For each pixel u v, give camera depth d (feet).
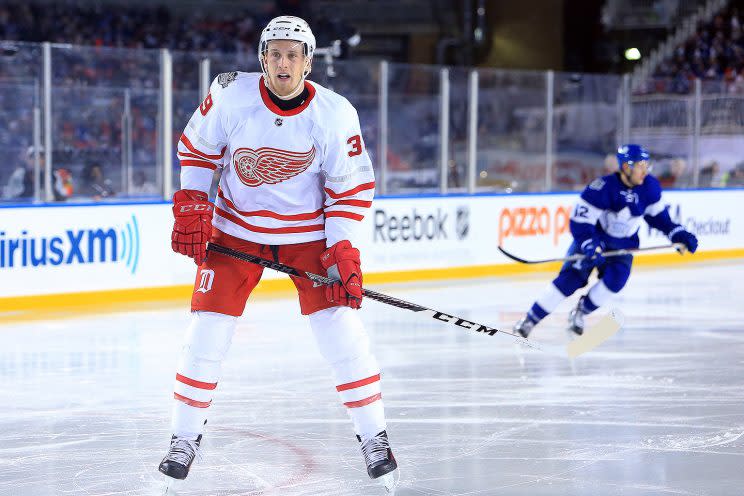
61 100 55.67
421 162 67.62
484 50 123.95
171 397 32.09
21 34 102.53
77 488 22.33
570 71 123.54
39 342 41.73
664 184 77.61
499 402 31.53
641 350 40.96
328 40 101.40
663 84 78.84
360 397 21.39
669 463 24.56
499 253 67.87
